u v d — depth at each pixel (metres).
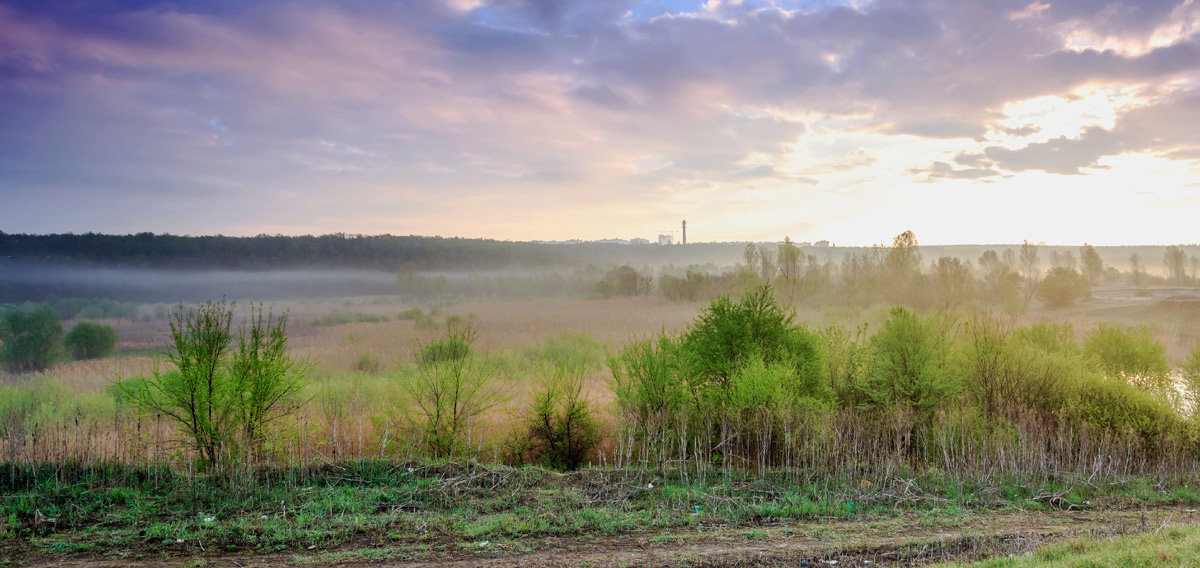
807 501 9.42
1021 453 11.09
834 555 7.38
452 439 12.07
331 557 7.14
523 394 16.52
